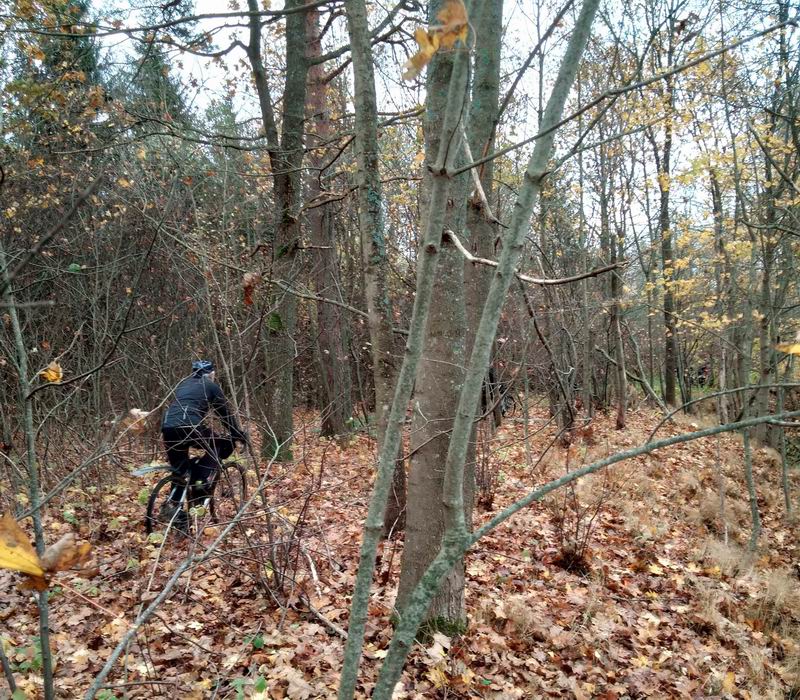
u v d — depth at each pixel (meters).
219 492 5.48
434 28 0.97
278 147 7.21
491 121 3.28
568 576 5.02
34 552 0.93
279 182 7.36
